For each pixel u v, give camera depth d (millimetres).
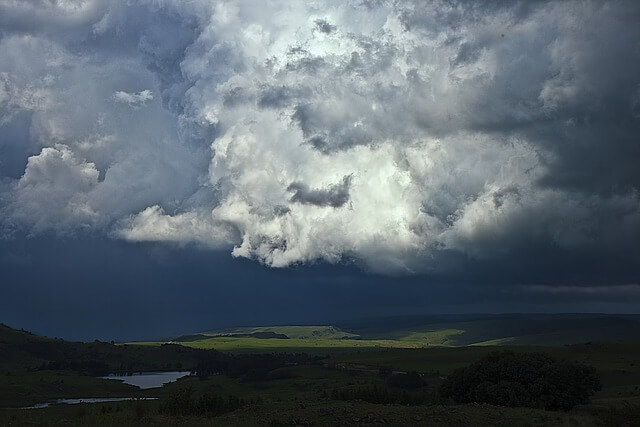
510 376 84750
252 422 63344
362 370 168250
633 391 104188
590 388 81875
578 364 85188
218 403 80125
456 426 59531
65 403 142500
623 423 60906
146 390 168750
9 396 150125
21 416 79312
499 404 81375
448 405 74500
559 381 80875
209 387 154125
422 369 163375
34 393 157750
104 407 93250
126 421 63969
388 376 141500
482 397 83438
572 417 63375
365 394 92125
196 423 61938
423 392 108562
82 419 67062
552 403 79500
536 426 58281
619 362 148000
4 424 60844
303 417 64062
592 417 65250
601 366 140625
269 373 174750
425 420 61625
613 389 109812
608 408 75312
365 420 62188
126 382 193875
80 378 186500
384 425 60312
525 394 80250
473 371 87688
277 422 62594
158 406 86625
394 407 69438
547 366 83312
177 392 82062
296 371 174125
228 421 65062
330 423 61531
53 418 71312
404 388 123875
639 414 62500
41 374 189875
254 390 146375
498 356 90438
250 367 197000
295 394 122000
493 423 60031
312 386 139875
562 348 187875
